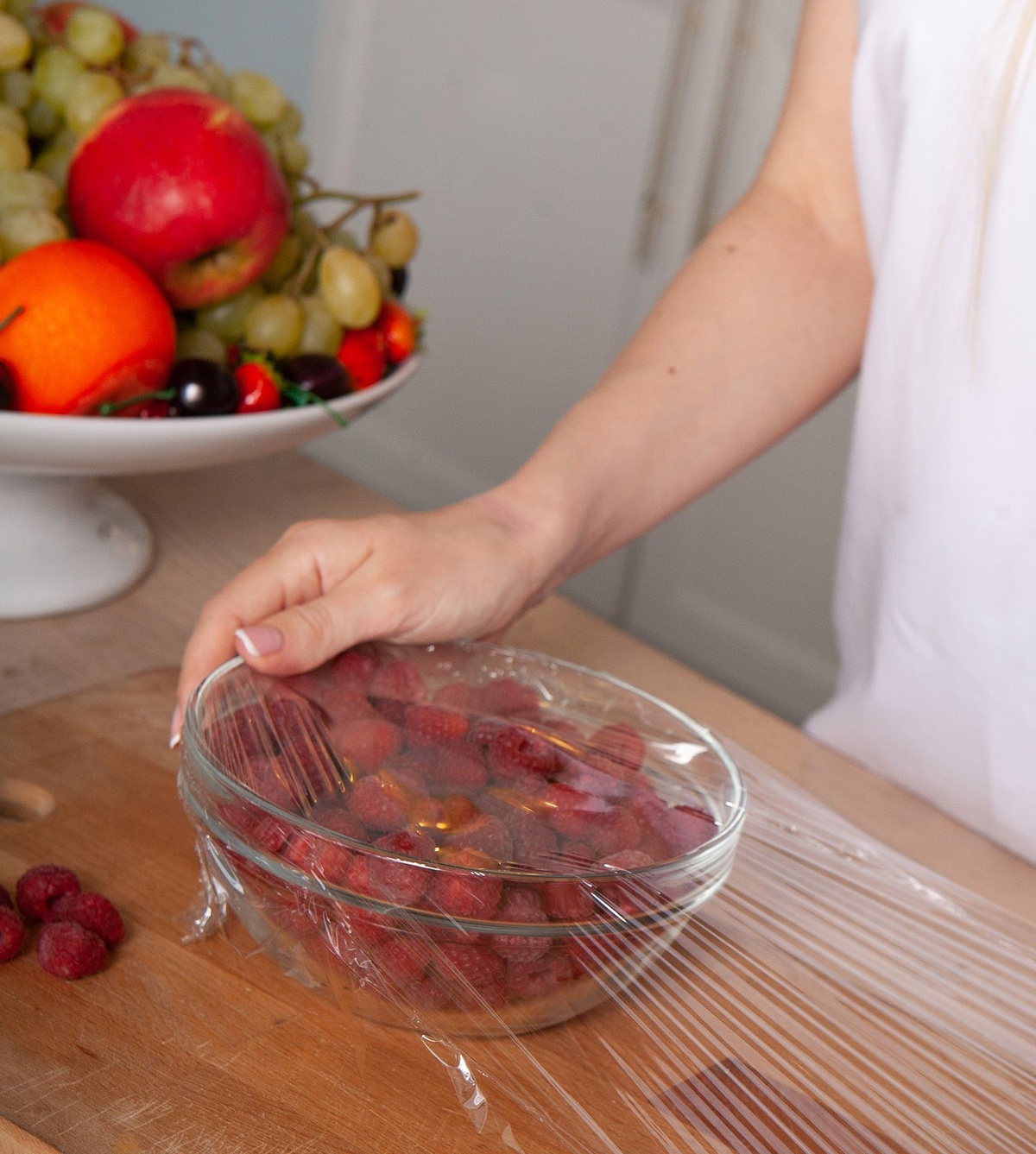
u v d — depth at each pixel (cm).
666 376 79
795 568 229
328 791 49
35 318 68
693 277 82
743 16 217
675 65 223
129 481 95
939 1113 45
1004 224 69
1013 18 67
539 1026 48
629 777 54
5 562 76
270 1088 46
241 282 79
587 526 74
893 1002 50
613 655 84
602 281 246
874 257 79
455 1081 47
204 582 84
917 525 76
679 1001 48
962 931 54
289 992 51
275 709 54
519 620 86
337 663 59
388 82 270
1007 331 70
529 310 258
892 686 79
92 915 51
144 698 70
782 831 58
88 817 59
